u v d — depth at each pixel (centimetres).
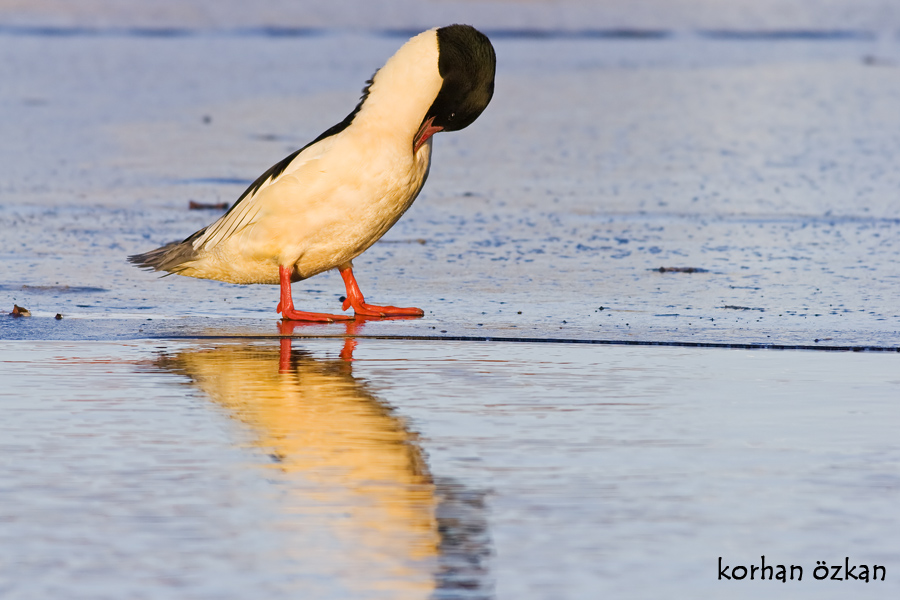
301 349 1183
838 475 796
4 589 625
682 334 1234
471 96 1283
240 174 2489
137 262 1399
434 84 1276
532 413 943
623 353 1159
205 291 1483
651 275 1572
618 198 2214
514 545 680
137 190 2297
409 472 796
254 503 738
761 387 1028
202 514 721
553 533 696
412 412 945
